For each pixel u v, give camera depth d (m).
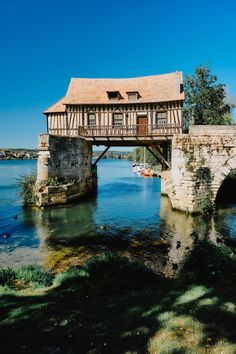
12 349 4.19
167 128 21.92
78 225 15.70
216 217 16.61
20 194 20.38
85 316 5.13
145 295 5.94
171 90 23.38
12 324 5.01
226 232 13.88
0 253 11.52
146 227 15.20
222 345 3.90
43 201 19.58
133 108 23.03
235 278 6.57
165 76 25.30
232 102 34.59
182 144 17.55
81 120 23.56
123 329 4.52
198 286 6.17
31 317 5.24
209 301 5.27
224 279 6.56
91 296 6.25
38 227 15.31
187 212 17.34
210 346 3.90
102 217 17.50
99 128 22.97
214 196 17.42
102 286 6.79
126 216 17.72
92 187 27.03
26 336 4.55
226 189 23.14
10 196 24.94
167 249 11.75
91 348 4.08
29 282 7.77
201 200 17.27
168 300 5.50
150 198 24.27
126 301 5.70
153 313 4.98
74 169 22.42
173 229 14.67
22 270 8.46
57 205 20.25
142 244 12.48
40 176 20.16
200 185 17.20
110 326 4.66
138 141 23.33
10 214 18.03
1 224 15.83
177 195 18.22
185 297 5.57
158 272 9.09
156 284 6.73
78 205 20.98
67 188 20.81
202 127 17.31
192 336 4.16
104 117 23.38
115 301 5.77
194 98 31.39
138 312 5.09
